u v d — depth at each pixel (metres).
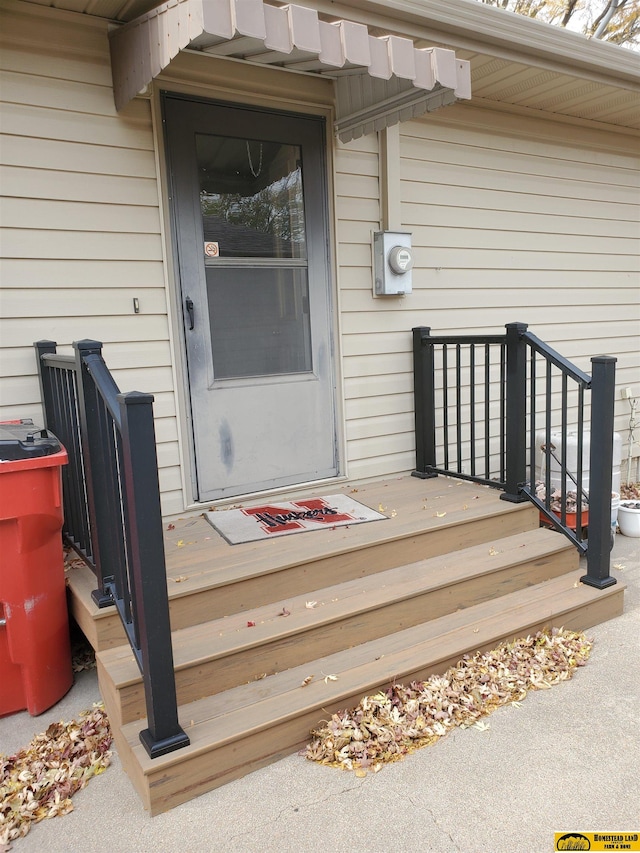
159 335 3.21
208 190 3.29
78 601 2.50
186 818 1.92
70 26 2.86
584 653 2.77
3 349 2.87
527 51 3.59
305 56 3.05
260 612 2.58
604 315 5.21
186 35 2.25
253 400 3.53
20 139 2.80
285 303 3.61
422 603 2.78
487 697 2.44
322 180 3.65
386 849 1.79
